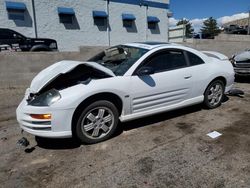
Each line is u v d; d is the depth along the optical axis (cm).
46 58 850
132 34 1944
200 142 378
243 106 556
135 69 409
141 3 1942
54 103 341
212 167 309
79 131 363
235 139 386
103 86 369
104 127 385
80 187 277
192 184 276
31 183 287
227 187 270
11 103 633
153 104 432
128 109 406
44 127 345
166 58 450
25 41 1082
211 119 475
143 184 279
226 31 3170
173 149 357
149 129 432
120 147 368
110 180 288
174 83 449
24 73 817
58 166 322
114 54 480
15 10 1434
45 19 1541
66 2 1603
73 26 1655
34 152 362
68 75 379
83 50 927
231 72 549
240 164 314
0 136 423
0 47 1043
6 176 303
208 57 521
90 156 345
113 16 1823
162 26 2116
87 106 362
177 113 512
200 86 494
